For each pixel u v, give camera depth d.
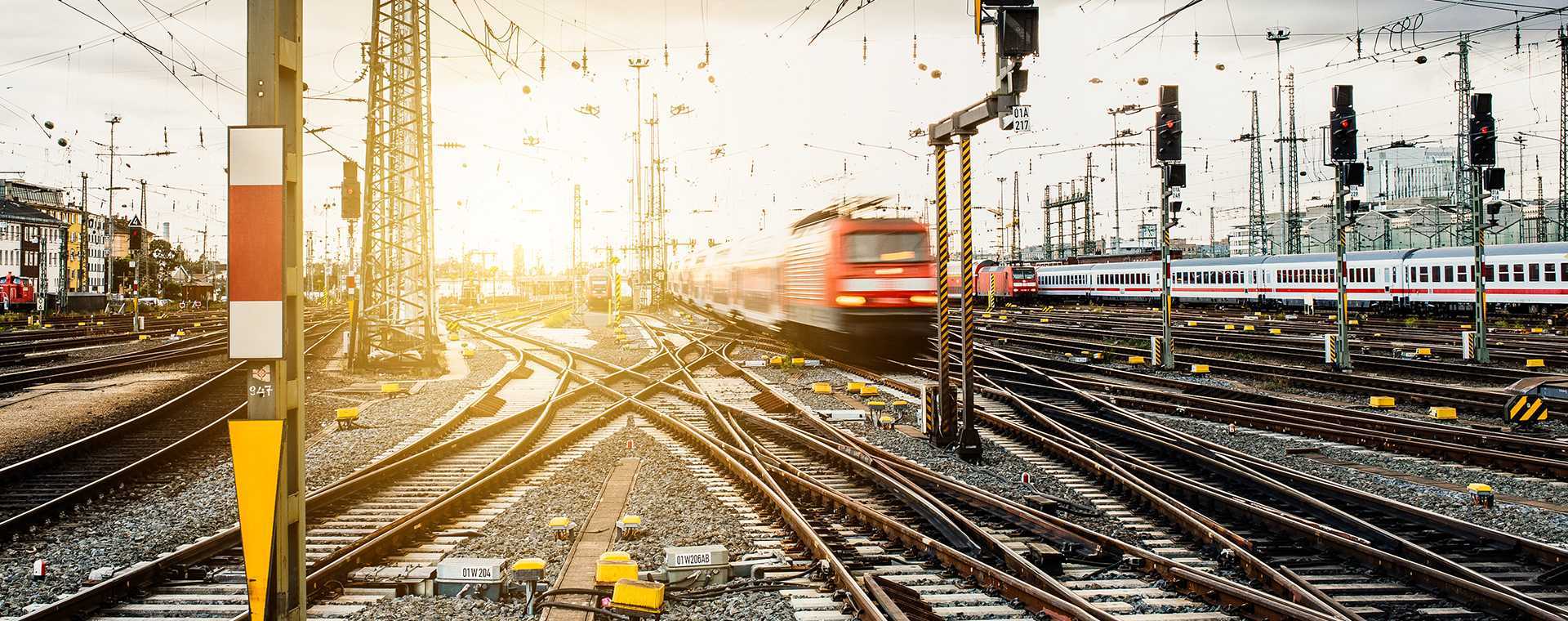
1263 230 55.19
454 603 6.90
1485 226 22.80
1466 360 23.41
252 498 4.61
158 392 20.69
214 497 10.39
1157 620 6.55
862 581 7.17
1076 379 21.53
